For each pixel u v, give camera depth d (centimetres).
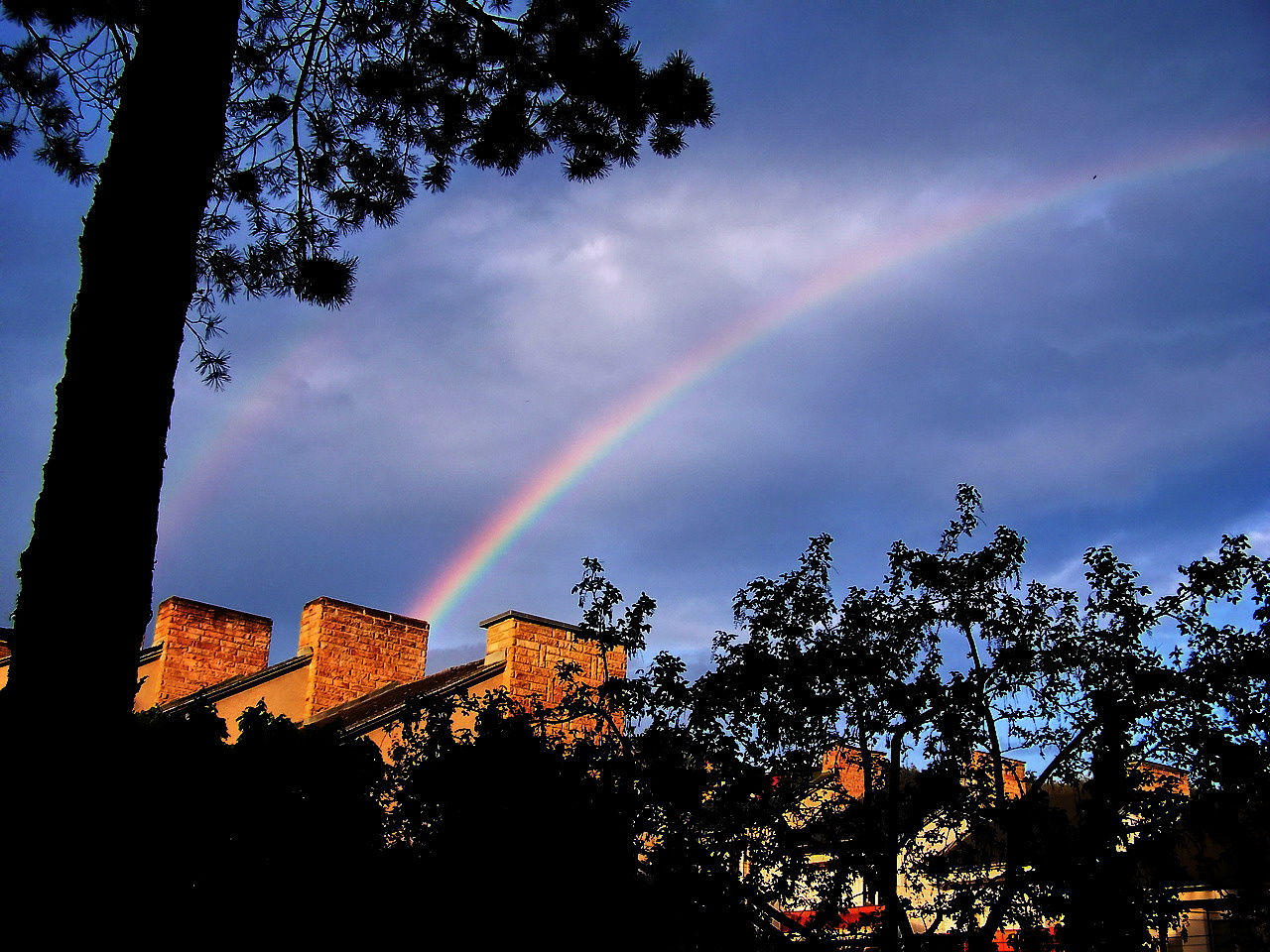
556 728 1530
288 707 2161
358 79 1281
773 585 1066
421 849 980
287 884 910
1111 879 916
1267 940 1020
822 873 1020
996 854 1073
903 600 1070
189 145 749
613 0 1212
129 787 755
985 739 1016
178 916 848
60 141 1227
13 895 566
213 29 785
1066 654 998
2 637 1738
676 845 977
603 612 1103
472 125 1309
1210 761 926
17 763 591
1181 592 998
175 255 723
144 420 682
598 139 1288
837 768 1075
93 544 643
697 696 1036
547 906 927
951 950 971
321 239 1292
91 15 1118
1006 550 1048
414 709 1097
